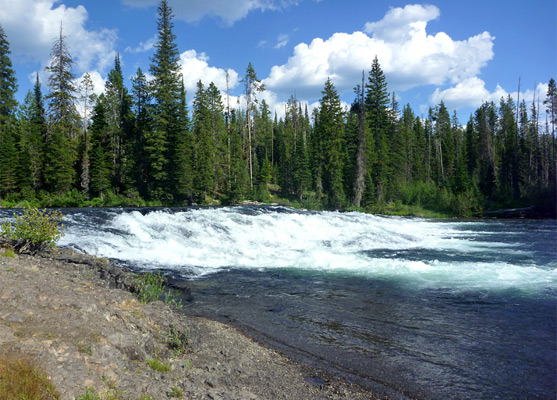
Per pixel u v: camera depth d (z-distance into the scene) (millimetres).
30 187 41156
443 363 5938
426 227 29422
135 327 5672
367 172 51156
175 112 46094
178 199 45500
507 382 5328
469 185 54219
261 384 5070
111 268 9531
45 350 4133
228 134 60062
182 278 11406
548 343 6652
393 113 68688
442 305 8914
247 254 15398
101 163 43906
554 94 55938
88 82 48781
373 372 5652
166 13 46750
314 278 11656
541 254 16031
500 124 88938
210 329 7145
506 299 9336
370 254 15992
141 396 3949
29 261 8125
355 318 8055
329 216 26969
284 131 80500
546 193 46375
